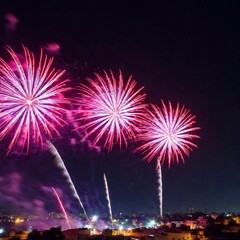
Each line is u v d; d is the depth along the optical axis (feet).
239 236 242.78
